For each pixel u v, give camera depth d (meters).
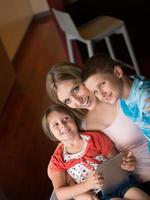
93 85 1.14
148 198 1.23
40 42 5.13
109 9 3.15
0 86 3.64
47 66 4.23
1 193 2.02
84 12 3.08
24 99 3.64
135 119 1.21
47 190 2.29
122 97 1.18
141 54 3.46
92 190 1.25
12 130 3.17
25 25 5.68
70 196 1.24
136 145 1.30
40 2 6.10
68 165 1.30
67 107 1.28
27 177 2.49
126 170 1.26
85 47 3.18
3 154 2.86
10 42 4.86
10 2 5.23
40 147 2.77
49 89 1.25
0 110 3.49
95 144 1.30
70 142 1.29
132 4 3.21
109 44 3.00
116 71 1.13
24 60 4.66
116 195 1.25
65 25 2.72
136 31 3.36
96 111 1.27
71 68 1.21
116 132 1.30
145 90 1.13
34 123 3.15
